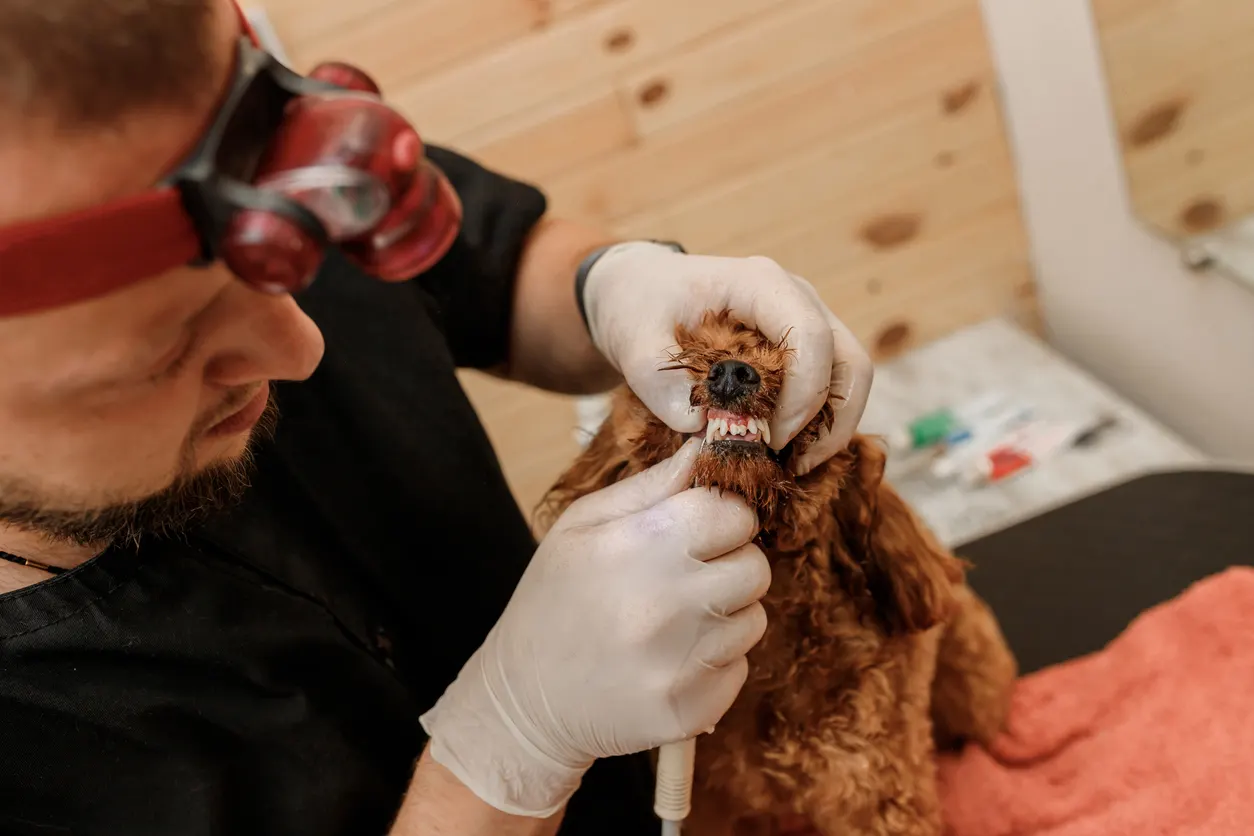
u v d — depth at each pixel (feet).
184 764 2.27
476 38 5.54
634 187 6.12
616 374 3.28
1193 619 3.90
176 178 1.31
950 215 6.59
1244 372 5.42
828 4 5.71
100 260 1.26
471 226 3.18
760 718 2.85
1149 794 3.25
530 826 2.45
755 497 2.39
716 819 3.03
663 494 2.43
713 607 2.31
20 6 1.12
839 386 2.54
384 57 5.52
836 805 2.82
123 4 1.19
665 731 2.32
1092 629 4.44
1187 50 4.75
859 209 6.44
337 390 2.81
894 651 2.98
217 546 2.38
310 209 1.31
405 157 1.38
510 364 3.47
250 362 1.79
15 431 1.53
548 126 5.85
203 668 2.31
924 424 6.29
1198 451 6.21
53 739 2.14
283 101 1.42
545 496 3.06
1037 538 5.02
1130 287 6.06
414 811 2.42
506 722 2.42
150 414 1.61
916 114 6.16
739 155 6.12
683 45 5.72
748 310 2.52
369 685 2.63
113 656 2.20
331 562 2.73
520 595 2.52
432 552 2.92
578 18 5.57
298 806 2.44
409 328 3.03
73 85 1.17
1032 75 5.89
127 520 1.86
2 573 2.13
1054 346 7.24
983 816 3.49
